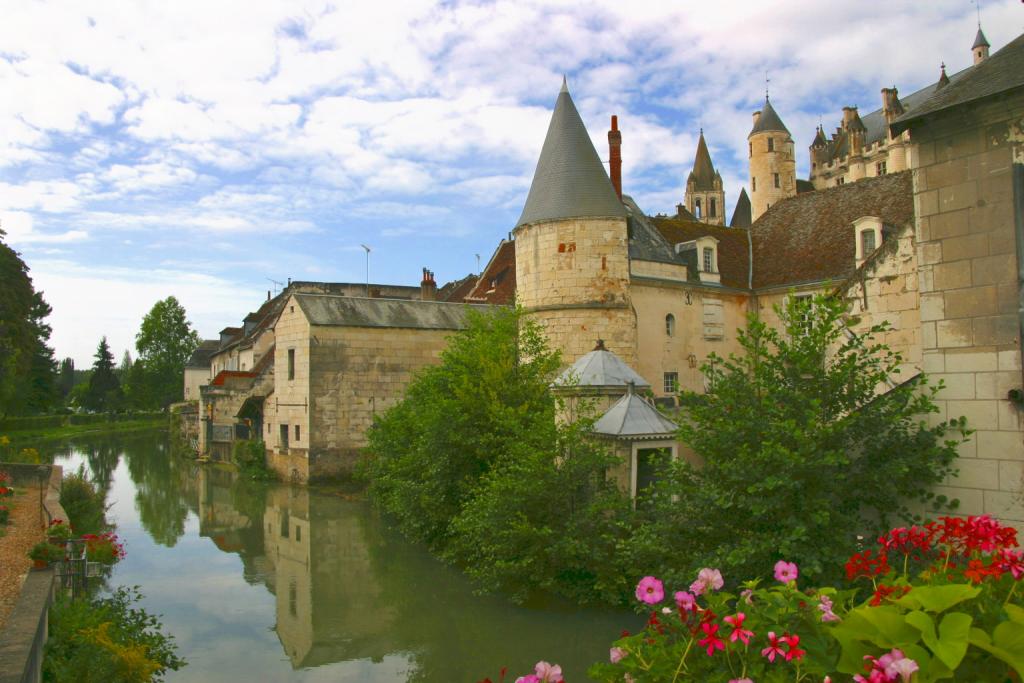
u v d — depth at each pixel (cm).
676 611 532
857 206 3031
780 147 6538
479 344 2067
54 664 899
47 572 1133
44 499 2011
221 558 1997
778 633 457
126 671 938
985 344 895
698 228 3262
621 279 2464
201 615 1509
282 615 1502
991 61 952
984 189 898
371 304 3525
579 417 1546
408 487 1988
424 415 2023
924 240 962
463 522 1570
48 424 6912
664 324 2814
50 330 6700
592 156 2539
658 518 1202
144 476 3762
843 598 514
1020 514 855
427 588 1669
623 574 1383
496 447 1850
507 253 4416
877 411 952
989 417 888
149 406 9012
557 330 2433
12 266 4447
